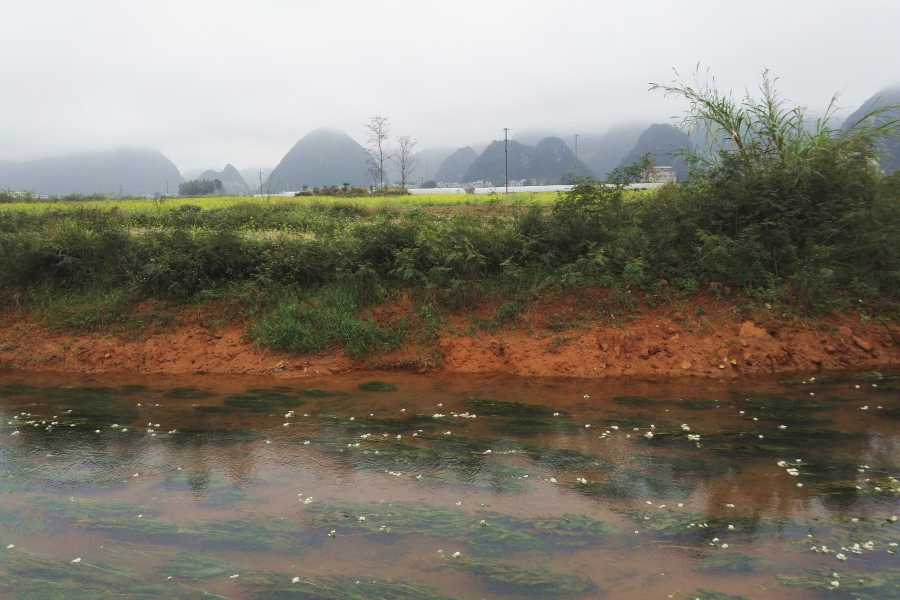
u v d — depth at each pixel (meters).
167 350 10.47
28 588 4.04
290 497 5.34
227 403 8.28
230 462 6.15
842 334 9.55
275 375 9.77
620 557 4.30
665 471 5.75
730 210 11.15
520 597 3.86
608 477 5.64
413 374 9.65
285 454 6.35
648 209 11.77
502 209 13.37
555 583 3.99
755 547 4.39
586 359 9.49
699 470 5.75
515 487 5.46
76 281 12.15
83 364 10.38
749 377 8.99
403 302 10.86
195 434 7.02
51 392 8.98
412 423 7.32
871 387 8.33
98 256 12.30
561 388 8.75
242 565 4.27
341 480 5.68
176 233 12.27
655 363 9.41
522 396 8.38
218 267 11.69
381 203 22.83
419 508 5.07
